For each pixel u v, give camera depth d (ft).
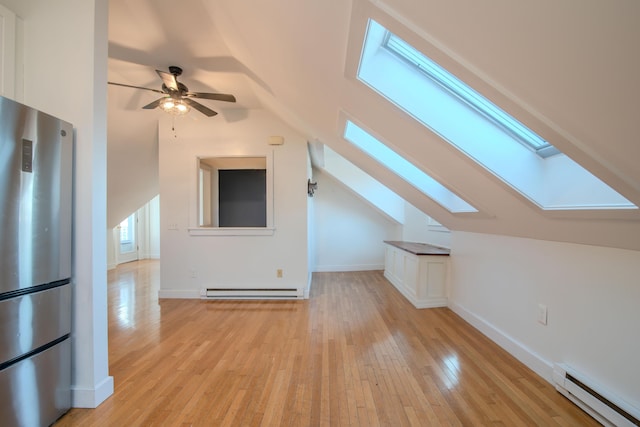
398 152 7.86
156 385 6.53
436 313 11.43
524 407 5.75
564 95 2.97
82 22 5.65
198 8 6.70
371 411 5.66
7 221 4.47
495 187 6.27
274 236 13.53
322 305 12.46
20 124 4.62
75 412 5.58
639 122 2.66
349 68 4.95
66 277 5.45
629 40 2.01
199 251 13.56
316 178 20.52
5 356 4.45
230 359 7.73
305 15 4.21
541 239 6.98
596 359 5.62
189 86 10.88
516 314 7.90
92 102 5.66
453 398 6.05
